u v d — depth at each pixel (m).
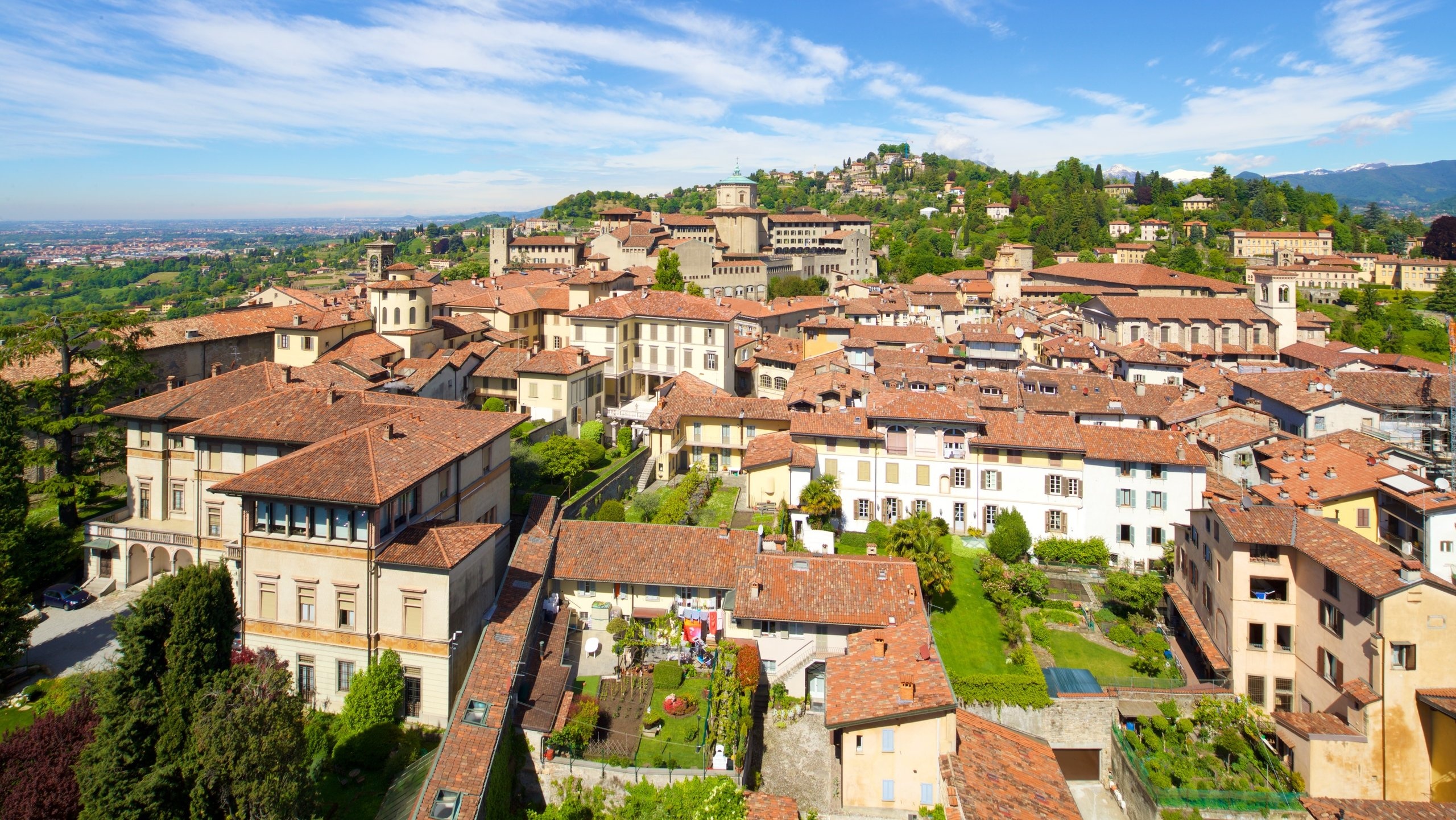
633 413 100.62
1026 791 43.84
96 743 39.12
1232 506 63.19
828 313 157.38
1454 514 63.00
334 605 51.94
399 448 55.69
